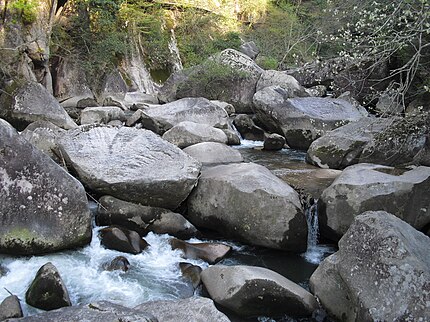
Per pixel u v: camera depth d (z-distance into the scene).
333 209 6.44
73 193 5.57
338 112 11.89
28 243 5.32
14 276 4.98
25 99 11.47
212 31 22.70
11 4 12.89
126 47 17.64
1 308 4.23
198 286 5.19
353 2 10.99
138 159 6.55
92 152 6.54
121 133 6.96
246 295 4.63
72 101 14.97
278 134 12.10
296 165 9.55
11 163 5.38
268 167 9.27
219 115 12.33
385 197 6.18
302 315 4.76
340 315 4.66
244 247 6.32
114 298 4.86
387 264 4.08
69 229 5.52
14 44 12.88
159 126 11.86
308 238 6.64
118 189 6.18
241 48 22.05
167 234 6.26
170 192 6.38
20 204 5.35
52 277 4.56
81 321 3.52
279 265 5.95
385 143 8.84
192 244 6.01
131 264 5.54
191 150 8.78
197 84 16.05
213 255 5.90
